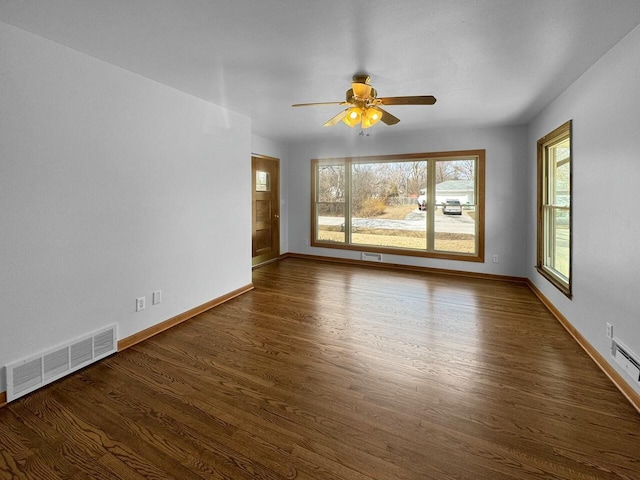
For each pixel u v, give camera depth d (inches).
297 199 259.3
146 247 115.1
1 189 77.4
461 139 200.1
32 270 83.7
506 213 192.1
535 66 104.4
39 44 83.4
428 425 71.4
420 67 105.4
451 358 101.1
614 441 66.1
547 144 151.0
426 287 180.1
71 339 92.7
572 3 70.9
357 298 160.4
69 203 91.3
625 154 84.2
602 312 95.5
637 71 79.3
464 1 70.2
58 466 60.9
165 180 121.6
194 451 64.4
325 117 170.2
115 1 69.4
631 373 79.9
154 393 83.6
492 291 172.2
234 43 89.2
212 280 147.1
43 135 84.8
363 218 241.3
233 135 157.2
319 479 58.0
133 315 111.3
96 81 97.2
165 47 91.1
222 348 108.3
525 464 60.7
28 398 81.2
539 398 80.7
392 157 220.8
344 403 79.3
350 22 78.8
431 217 216.1
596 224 99.9
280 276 203.9
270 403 79.4
